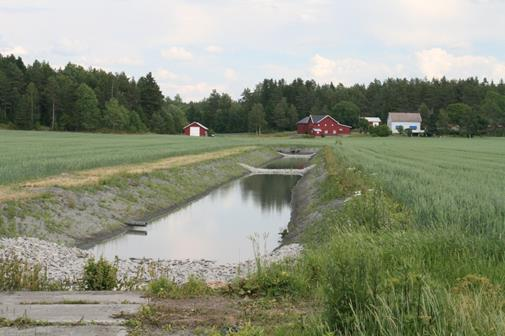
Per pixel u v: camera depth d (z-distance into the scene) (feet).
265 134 513.86
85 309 28.32
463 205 52.11
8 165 112.16
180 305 29.07
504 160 158.40
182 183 130.93
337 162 148.15
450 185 75.15
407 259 32.91
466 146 278.46
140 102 488.02
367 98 618.85
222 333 24.39
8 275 37.73
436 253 34.81
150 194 110.32
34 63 489.26
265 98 581.53
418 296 22.52
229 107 575.79
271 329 24.63
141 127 455.22
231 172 178.60
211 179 153.38
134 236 82.28
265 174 189.16
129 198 102.22
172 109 522.88
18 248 60.64
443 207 49.98
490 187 73.20
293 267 36.78
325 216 71.10
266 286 31.81
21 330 24.82
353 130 532.32
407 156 184.44
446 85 568.41
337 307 23.34
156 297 31.12
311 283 32.71
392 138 432.25
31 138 291.79
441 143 326.24
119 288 38.78
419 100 570.46
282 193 136.15
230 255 69.26
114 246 74.95
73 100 433.48
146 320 26.25
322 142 354.33
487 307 23.24
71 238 75.51
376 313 21.95
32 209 76.84
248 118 524.11
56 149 193.98
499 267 31.71
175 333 24.53
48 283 38.91
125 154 167.53
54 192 87.04
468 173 103.40
